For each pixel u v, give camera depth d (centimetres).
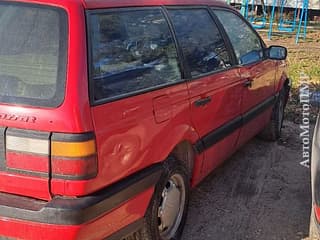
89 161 264
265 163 550
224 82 422
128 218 305
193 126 373
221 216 428
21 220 267
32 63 271
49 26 274
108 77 287
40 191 268
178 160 362
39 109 262
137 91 306
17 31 278
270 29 1639
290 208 448
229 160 553
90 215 269
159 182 332
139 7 333
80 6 280
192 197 459
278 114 607
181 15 383
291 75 966
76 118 260
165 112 331
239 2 2052
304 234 404
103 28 293
